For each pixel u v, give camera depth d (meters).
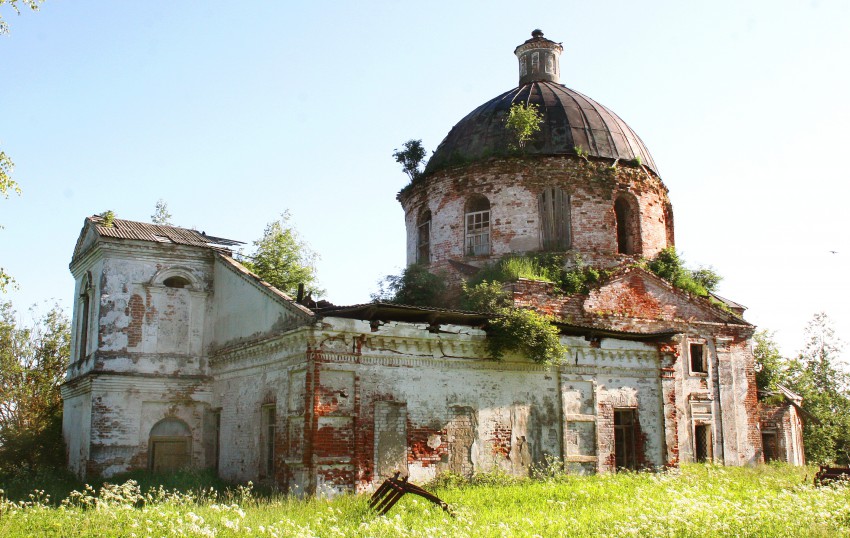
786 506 13.59
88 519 12.23
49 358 36.03
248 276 21.56
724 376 25.52
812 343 49.62
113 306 23.14
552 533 11.55
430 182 27.52
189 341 23.84
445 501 14.75
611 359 20.61
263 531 11.38
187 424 23.33
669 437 20.80
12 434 26.34
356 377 17.14
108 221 24.22
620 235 27.09
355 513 13.79
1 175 15.05
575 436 19.62
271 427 19.00
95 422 22.22
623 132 27.42
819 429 37.03
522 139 25.69
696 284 26.58
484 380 18.78
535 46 30.19
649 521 11.85
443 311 17.97
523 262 23.98
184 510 13.86
